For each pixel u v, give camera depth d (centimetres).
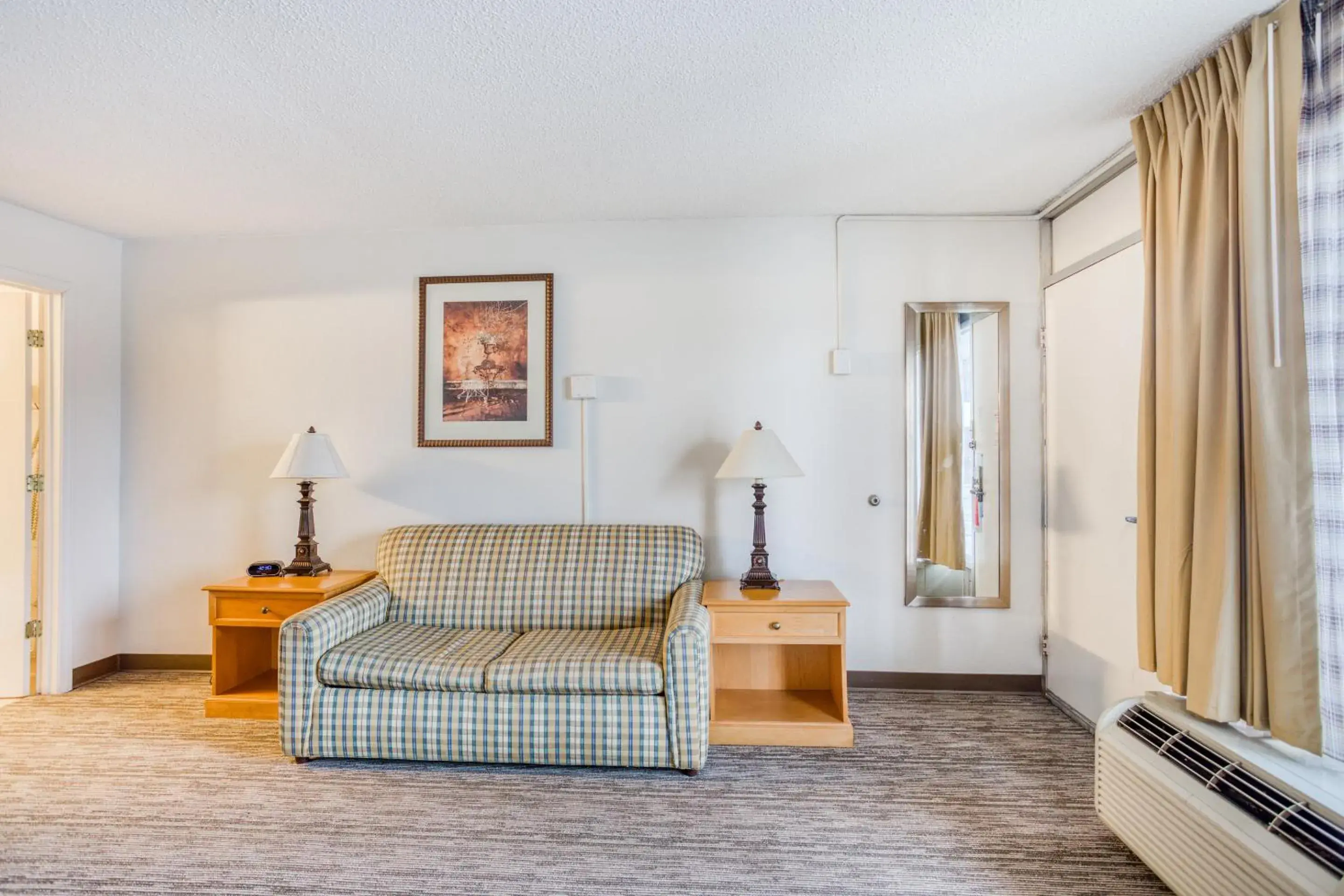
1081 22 160
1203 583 164
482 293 310
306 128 213
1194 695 163
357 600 256
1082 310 260
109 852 175
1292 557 145
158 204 278
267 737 247
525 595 274
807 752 235
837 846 179
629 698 217
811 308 300
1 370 293
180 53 171
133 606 318
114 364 317
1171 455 183
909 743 242
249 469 317
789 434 300
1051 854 175
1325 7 143
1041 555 291
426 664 223
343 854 175
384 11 154
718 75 184
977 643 295
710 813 195
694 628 216
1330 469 142
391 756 222
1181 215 177
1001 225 295
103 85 186
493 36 165
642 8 154
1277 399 148
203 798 203
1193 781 148
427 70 180
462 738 220
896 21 160
